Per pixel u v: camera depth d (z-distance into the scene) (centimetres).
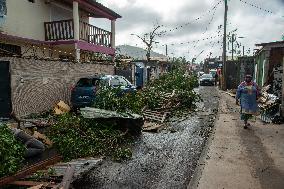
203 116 1315
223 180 539
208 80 3681
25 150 599
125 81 1537
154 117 1216
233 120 1146
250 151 716
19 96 1134
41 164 561
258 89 961
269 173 571
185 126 1095
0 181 461
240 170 589
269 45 1948
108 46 2258
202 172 581
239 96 986
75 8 1761
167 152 753
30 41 1653
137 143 848
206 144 807
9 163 501
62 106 1231
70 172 510
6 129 587
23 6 1634
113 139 834
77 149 717
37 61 1232
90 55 2230
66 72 1440
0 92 1079
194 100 1677
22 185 473
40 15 1775
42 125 927
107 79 1405
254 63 2716
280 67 1580
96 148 764
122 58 3061
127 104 1220
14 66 1108
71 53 2044
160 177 579
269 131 934
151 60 3766
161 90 1794
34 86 1216
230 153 703
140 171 615
